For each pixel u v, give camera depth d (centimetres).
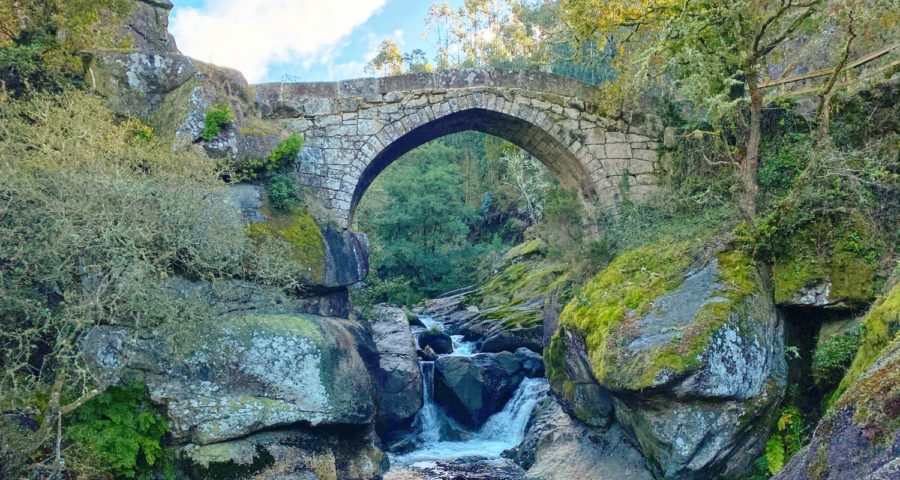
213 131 1070
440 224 2869
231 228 872
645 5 1156
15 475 645
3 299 709
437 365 1488
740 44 977
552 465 1046
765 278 913
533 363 1555
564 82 1378
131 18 1345
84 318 684
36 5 1066
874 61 1112
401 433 1340
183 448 820
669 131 1360
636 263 1068
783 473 472
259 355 887
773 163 1079
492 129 1472
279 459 868
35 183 695
